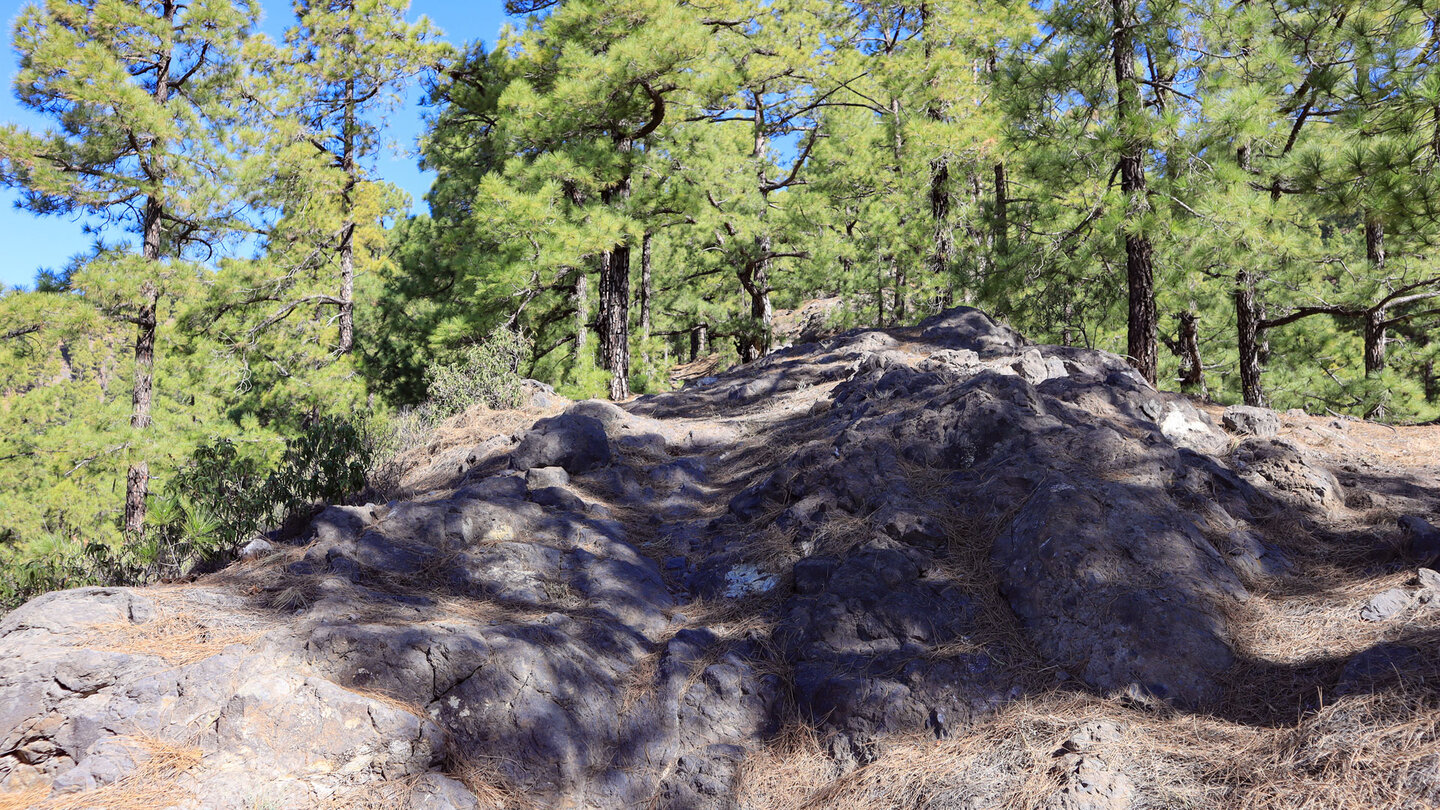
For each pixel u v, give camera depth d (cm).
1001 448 599
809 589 514
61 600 443
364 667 420
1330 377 1484
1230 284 1180
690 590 564
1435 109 799
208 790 357
